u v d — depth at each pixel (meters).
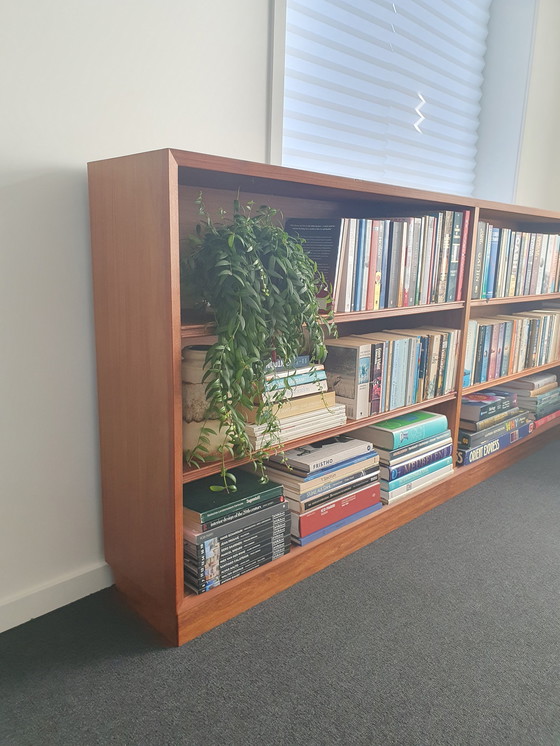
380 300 1.84
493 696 1.25
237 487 1.58
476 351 2.37
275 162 1.84
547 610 1.55
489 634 1.45
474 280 2.23
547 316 2.83
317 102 2.11
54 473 1.50
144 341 1.32
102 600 1.58
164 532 1.37
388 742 1.13
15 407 1.40
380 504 1.93
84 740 1.12
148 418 1.35
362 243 1.73
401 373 1.96
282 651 1.37
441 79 2.66
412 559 1.79
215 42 1.61
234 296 1.30
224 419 1.33
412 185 2.68
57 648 1.38
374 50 2.27
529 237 2.55
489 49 2.93
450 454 2.23
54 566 1.54
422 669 1.32
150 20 1.47
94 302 1.45
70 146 1.38
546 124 3.08
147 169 1.21
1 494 1.41
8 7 1.24
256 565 1.55
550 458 2.72
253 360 1.32
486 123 3.00
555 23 2.95
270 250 1.38
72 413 1.50
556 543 1.91
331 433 1.73
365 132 2.32
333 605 1.55
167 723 1.17
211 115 1.65
